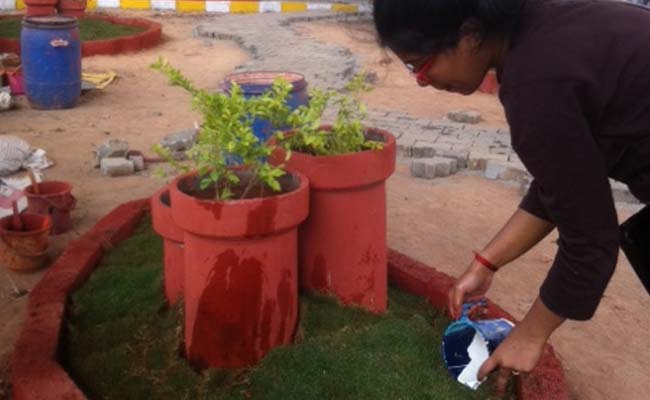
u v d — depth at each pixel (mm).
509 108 1931
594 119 1930
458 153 6695
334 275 3262
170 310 3365
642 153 2023
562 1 1999
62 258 3926
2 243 4406
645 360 3748
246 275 2818
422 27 1941
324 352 2988
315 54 11484
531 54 1903
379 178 3160
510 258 2605
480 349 2863
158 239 4344
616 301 4352
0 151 6211
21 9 15109
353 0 17188
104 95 9180
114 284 3777
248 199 2756
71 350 3250
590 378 3568
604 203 1940
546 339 2213
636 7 2051
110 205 5527
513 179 6352
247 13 16016
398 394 2848
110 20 13219
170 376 3012
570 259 2020
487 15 1900
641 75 1916
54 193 4977
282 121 3111
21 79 8953
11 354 3516
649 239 2418
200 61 11305
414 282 3758
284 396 2830
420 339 3174
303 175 3016
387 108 8875
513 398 2955
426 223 5363
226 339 2922
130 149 6875
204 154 2834
